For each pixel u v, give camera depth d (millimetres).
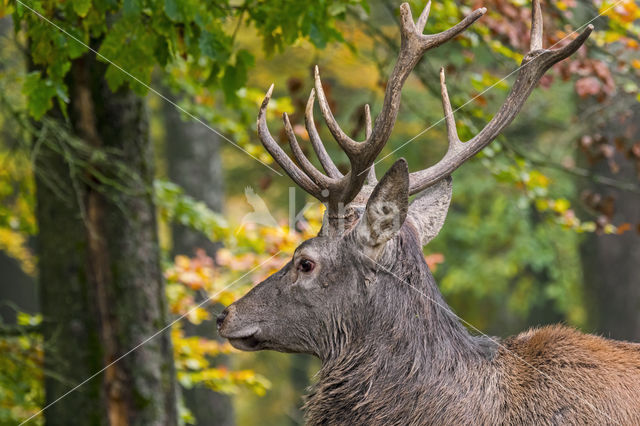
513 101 7754
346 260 7461
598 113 15031
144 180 10883
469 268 28891
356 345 7488
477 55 17844
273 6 9719
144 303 10883
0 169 12867
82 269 10695
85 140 10555
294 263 7660
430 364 7324
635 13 11125
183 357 13352
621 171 20203
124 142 10695
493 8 11570
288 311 7652
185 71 13367
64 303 10758
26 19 8688
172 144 22344
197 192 22219
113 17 10258
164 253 14086
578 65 11625
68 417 10773
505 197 27859
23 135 10680
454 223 29266
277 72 20297
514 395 7270
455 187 27250
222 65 9250
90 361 10734
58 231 10734
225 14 9633
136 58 8836
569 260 27812
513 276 31328
